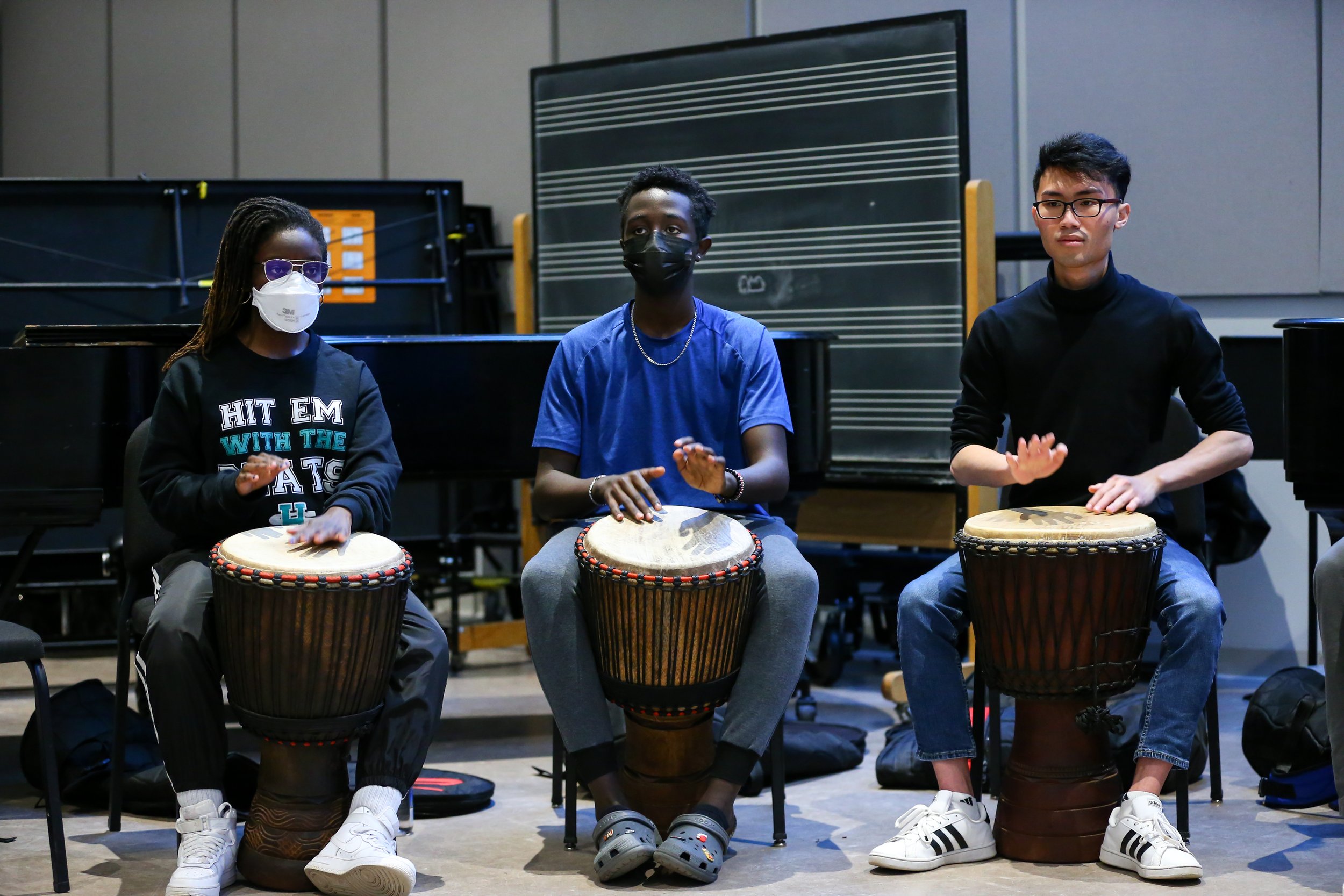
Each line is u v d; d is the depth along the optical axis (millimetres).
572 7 5430
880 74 4047
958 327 3982
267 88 5977
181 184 4609
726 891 2279
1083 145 2549
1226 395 2588
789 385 3168
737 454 2699
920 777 2977
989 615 2379
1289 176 4105
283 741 2262
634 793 2484
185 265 4637
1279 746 2791
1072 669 2348
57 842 2285
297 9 5918
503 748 3486
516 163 5613
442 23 5703
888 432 4113
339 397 2549
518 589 5062
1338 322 2357
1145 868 2275
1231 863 2391
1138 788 2371
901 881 2320
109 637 4832
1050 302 2641
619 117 4461
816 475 3258
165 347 2947
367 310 4762
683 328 2699
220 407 2482
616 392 2691
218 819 2283
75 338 3027
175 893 2168
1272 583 4199
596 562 2318
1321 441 2375
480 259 5410
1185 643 2355
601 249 4500
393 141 5820
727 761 2389
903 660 2510
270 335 2523
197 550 2535
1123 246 4324
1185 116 4219
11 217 4504
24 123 6301
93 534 4785
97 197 4570
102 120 6199
